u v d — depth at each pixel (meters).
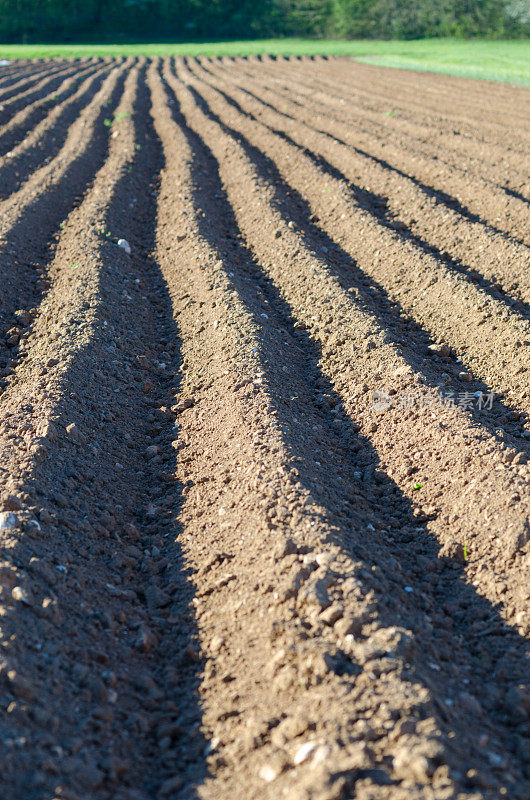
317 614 3.47
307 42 55.12
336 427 5.88
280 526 4.23
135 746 3.11
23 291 8.60
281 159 14.60
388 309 8.02
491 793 2.56
